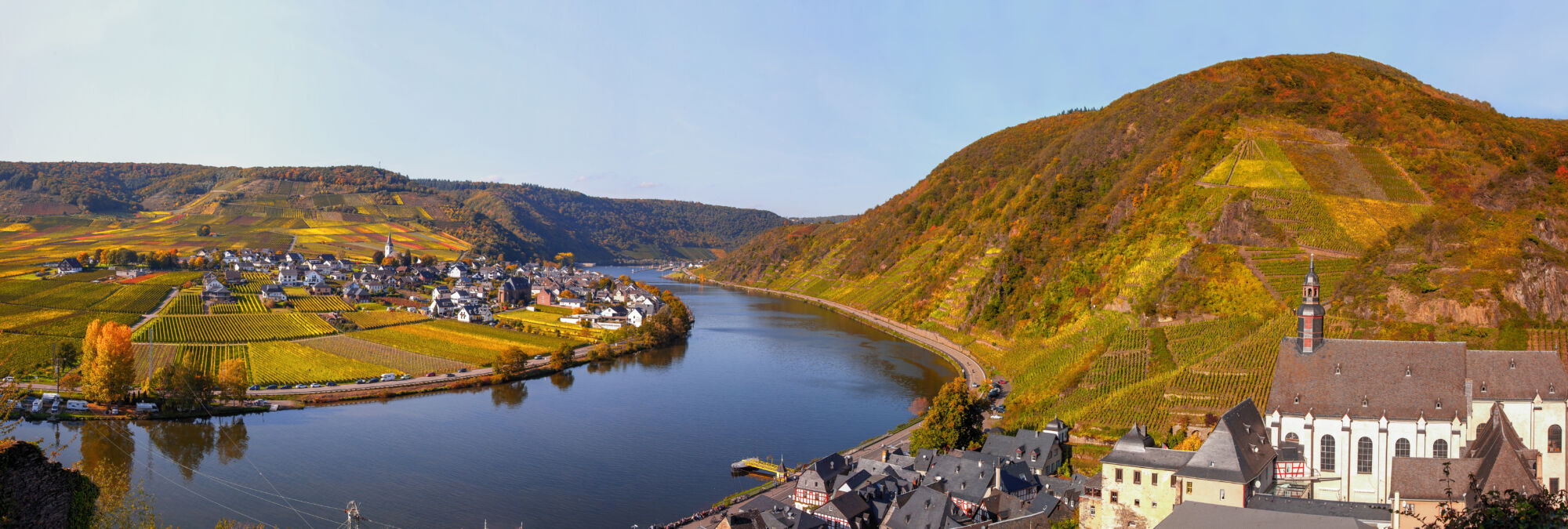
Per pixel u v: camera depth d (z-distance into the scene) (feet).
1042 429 484.33
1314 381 364.38
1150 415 478.59
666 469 467.11
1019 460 421.18
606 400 633.20
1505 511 142.82
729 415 588.09
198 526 376.48
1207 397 483.92
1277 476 347.77
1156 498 318.65
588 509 407.23
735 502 408.87
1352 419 349.82
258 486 433.89
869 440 515.91
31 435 505.66
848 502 368.07
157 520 380.78
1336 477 351.46
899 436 523.29
